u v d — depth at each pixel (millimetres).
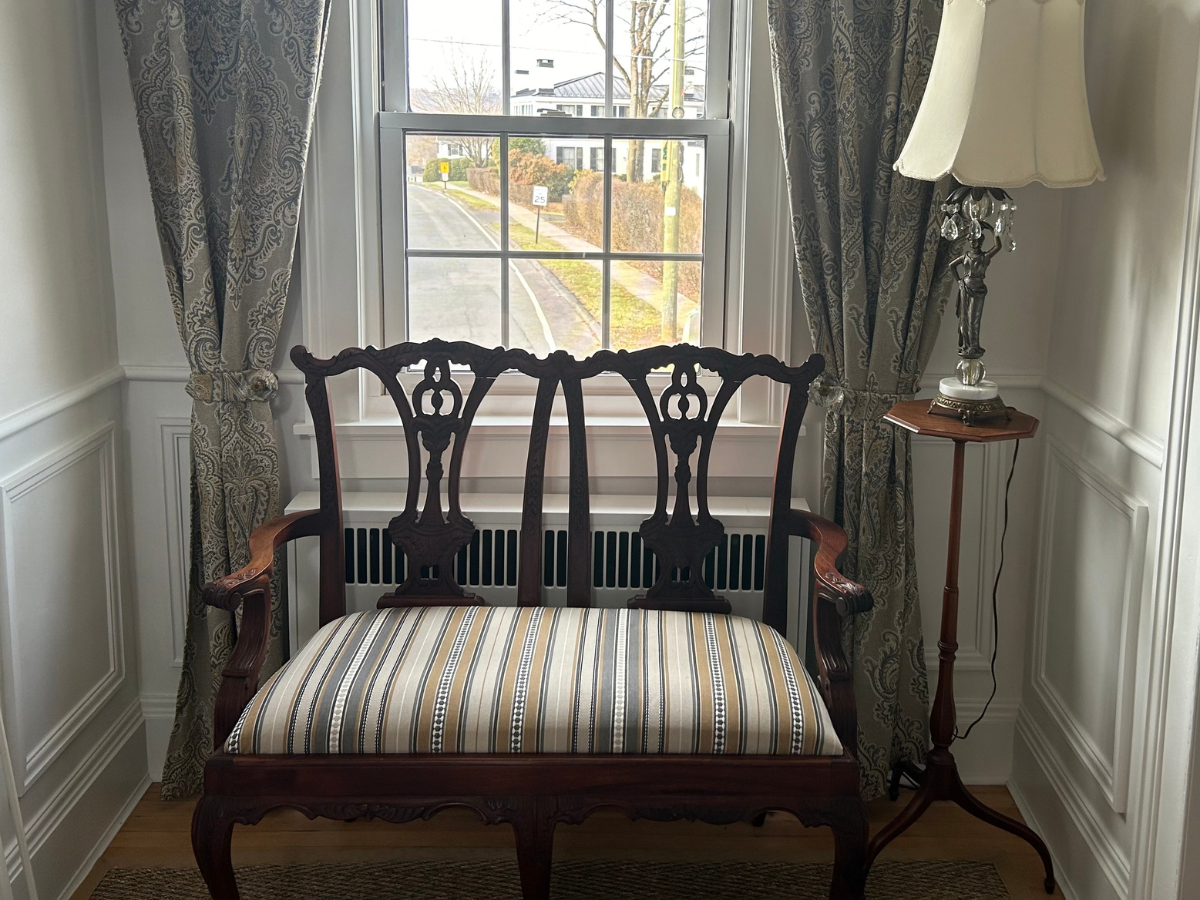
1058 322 2537
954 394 2188
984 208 2133
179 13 2316
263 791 1966
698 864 2443
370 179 2598
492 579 2588
